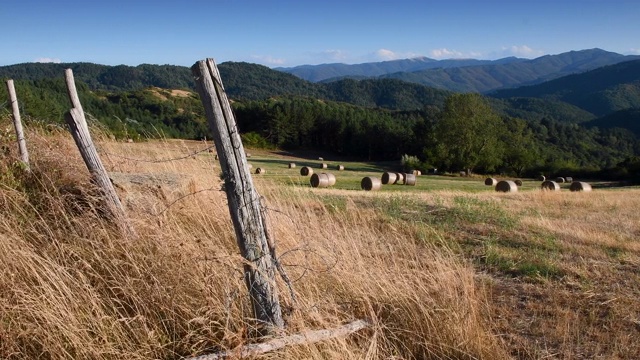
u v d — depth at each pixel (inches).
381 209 337.4
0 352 105.4
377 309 139.1
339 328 121.0
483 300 175.2
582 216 421.4
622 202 555.2
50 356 107.4
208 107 108.0
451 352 129.2
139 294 125.8
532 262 225.9
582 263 231.9
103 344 110.3
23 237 142.9
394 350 125.9
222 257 129.5
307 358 107.1
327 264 146.9
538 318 162.7
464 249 252.7
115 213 157.9
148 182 201.3
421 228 279.0
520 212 405.4
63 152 208.1
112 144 241.4
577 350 140.8
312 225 188.1
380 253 197.9
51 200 161.9
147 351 111.9
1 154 195.2
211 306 120.4
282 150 2839.6
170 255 137.9
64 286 116.7
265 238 116.7
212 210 185.6
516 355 137.6
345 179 1257.4
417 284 150.3
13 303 114.7
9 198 166.2
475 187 1212.5
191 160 236.1
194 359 104.7
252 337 116.2
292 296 122.2
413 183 1210.6
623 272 220.4
